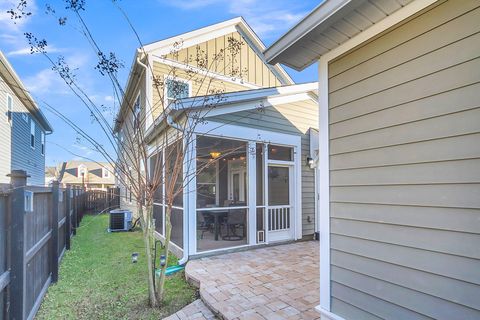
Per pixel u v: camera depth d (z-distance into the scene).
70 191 6.99
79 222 9.97
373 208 2.24
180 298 3.57
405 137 2.05
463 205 1.73
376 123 2.25
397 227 2.08
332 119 2.63
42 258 3.65
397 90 2.12
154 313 3.17
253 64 10.02
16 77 9.48
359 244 2.34
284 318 2.85
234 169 6.07
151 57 7.70
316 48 2.62
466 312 1.69
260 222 6.13
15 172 2.65
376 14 2.16
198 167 5.33
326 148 2.67
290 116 6.71
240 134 5.81
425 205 1.92
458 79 1.78
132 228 8.91
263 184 6.21
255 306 3.11
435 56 1.90
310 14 2.26
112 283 4.08
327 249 2.61
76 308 3.30
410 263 1.98
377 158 2.23
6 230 2.53
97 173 34.22
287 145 6.60
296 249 5.83
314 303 3.19
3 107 10.04
